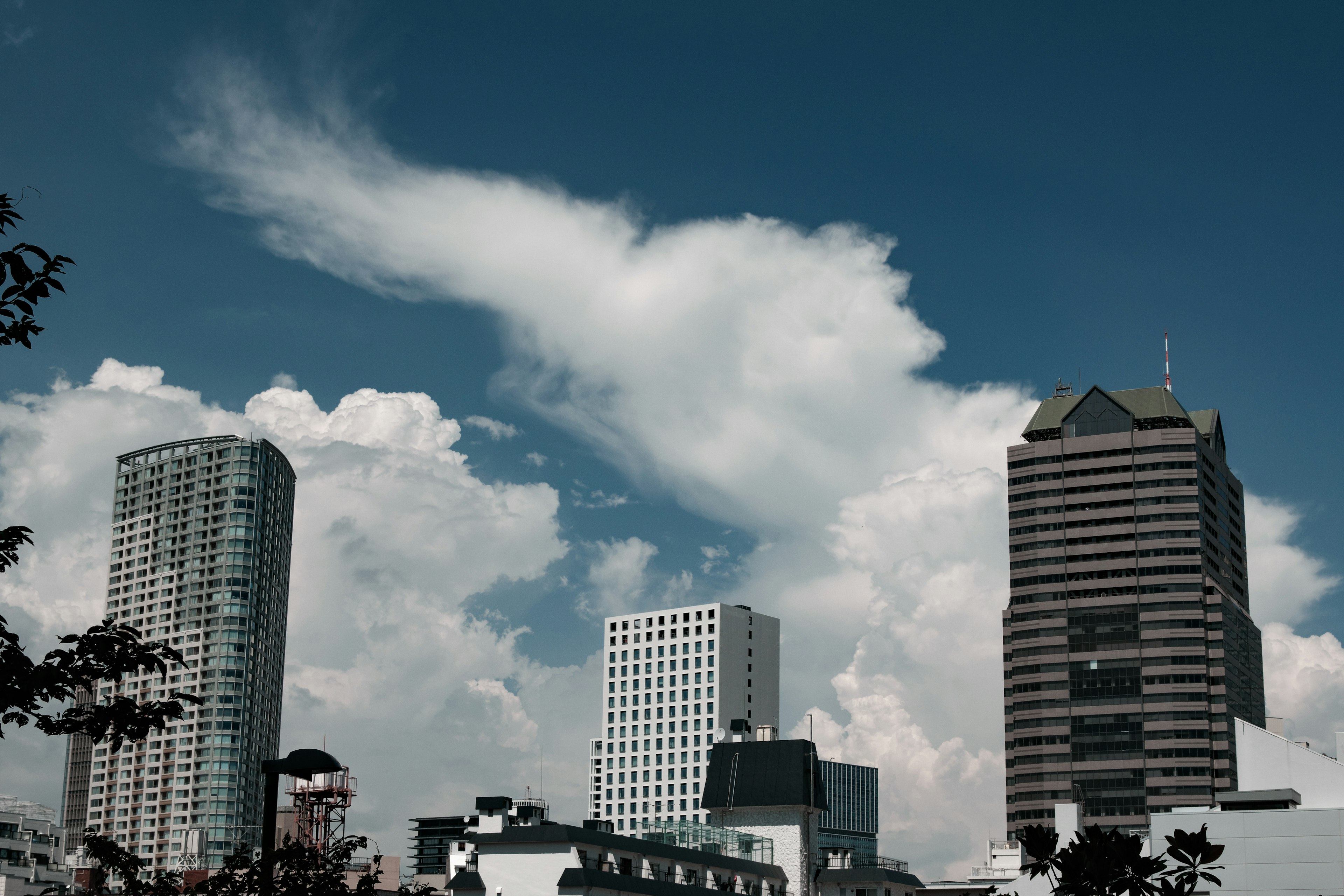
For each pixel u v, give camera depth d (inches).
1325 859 4183.1
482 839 5733.3
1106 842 1147.9
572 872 5369.1
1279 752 4896.7
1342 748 4872.0
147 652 1012.5
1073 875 1141.7
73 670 975.6
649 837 7160.4
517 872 5605.3
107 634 1005.8
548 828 5620.1
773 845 7647.6
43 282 914.1
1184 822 4367.6
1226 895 4256.9
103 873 2605.8
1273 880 4215.1
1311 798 4832.7
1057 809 5177.2
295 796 7706.7
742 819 7800.2
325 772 2197.3
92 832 2573.8
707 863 6633.9
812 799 7751.0
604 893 5428.2
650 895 5674.2
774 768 7834.6
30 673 946.1
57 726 987.3
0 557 967.0
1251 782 4909.0
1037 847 1179.9
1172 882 3722.9
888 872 7652.6
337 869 2839.6
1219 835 4308.6
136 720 995.9
